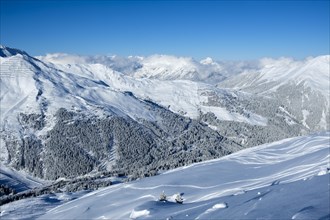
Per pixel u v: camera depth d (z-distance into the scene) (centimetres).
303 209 1756
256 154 10319
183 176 7350
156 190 6353
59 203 12650
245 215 1970
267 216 1822
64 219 5622
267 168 7144
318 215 1608
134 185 7238
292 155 9319
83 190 15325
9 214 10806
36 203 12538
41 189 16988
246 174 6888
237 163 8956
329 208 1681
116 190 7256
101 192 7912
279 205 1988
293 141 11775
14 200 14788
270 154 10081
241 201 2505
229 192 5019
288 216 1728
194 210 2669
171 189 6244
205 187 6147
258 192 2722
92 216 5297
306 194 2103
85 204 6438
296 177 4494
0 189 18588
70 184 17238
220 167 8375
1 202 14450
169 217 2583
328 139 10156
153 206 3275
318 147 9281
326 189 2095
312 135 12062
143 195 6159
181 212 2702
